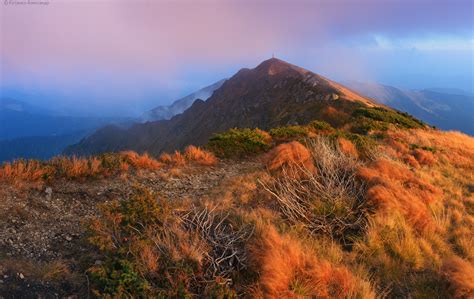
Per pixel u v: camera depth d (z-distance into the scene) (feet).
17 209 17.58
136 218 16.63
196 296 12.59
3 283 11.73
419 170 33.53
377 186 21.77
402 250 16.97
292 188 22.95
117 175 26.48
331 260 15.78
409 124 76.79
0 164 23.22
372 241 17.40
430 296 13.69
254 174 28.12
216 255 14.85
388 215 19.39
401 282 14.98
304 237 17.46
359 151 35.73
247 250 15.17
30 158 24.85
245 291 12.92
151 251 14.10
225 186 25.81
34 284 12.21
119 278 12.48
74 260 14.44
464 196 27.48
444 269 14.92
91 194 22.02
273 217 19.44
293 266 13.93
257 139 41.37
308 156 28.25
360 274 14.66
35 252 14.55
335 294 13.17
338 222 19.49
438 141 53.98
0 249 13.98
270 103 305.94
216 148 37.99
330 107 198.29
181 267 13.41
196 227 16.85
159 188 25.05
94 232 15.60
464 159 42.37
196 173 29.86
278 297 12.46
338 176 25.09
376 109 86.17
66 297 12.09
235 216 18.86
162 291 12.29
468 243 18.69
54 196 20.54
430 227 19.99
